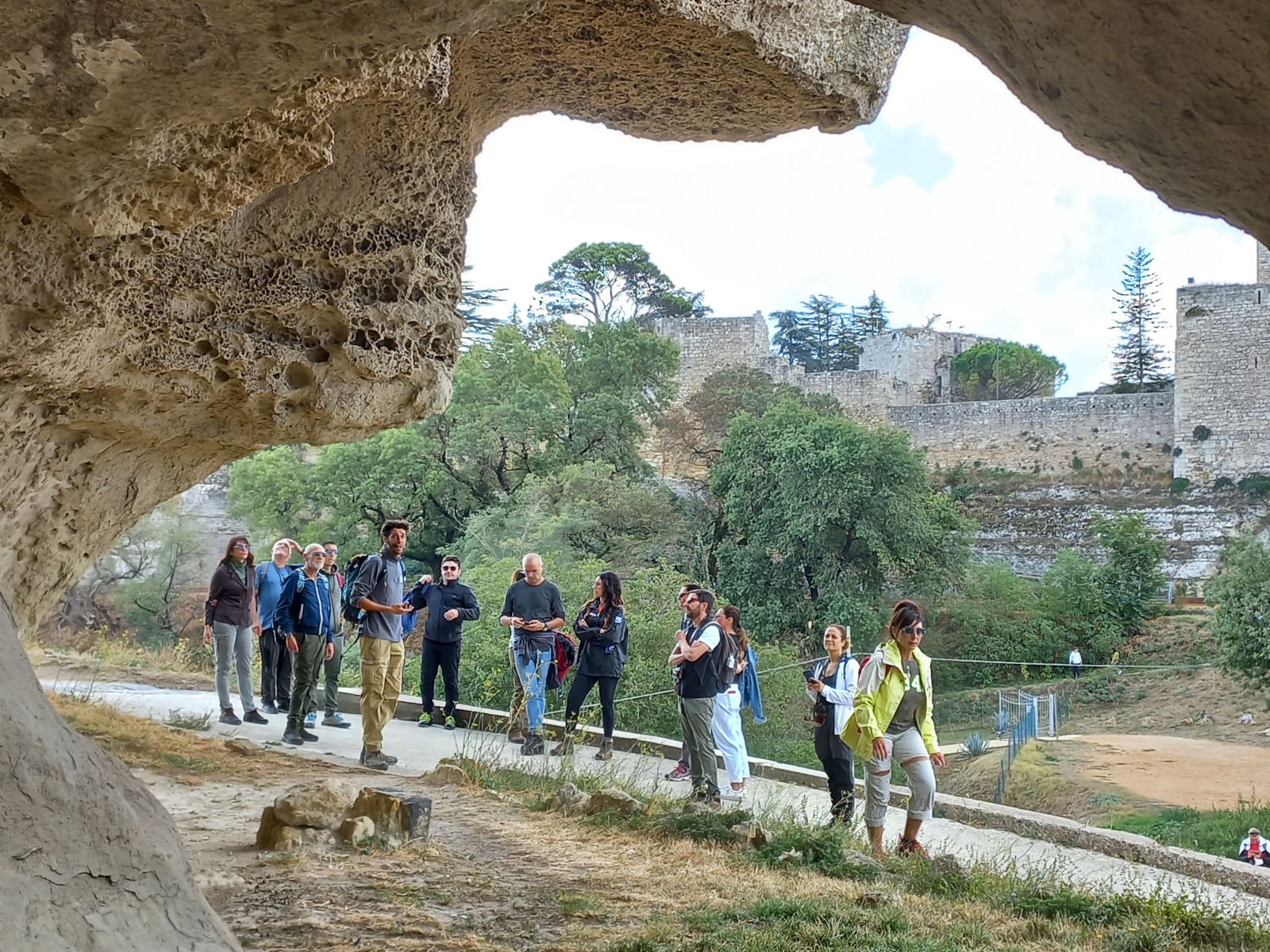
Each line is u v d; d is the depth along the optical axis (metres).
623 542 35.16
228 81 2.99
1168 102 2.86
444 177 6.68
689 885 5.55
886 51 7.11
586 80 6.92
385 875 5.21
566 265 75.25
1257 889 7.33
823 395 52.78
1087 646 40.38
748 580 38.16
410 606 11.21
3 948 2.29
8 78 2.92
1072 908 5.83
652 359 51.06
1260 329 47.50
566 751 9.59
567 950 4.29
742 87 6.93
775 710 18.88
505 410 37.38
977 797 22.47
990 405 51.41
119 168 3.44
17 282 5.27
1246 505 46.84
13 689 2.69
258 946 4.07
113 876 2.62
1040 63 3.10
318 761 8.34
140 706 10.93
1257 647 29.72
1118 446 49.47
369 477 35.31
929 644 38.53
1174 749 25.72
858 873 6.16
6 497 6.30
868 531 37.16
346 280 6.51
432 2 2.75
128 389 6.10
